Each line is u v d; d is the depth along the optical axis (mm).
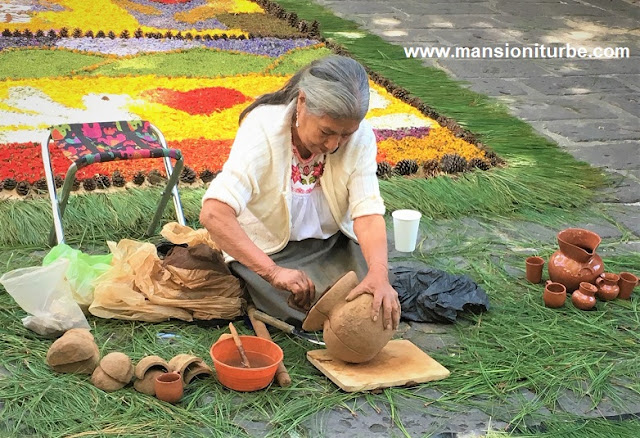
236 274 3617
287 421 2967
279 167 3381
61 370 3123
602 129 6406
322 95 3023
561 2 10469
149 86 6637
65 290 3436
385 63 7551
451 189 5035
